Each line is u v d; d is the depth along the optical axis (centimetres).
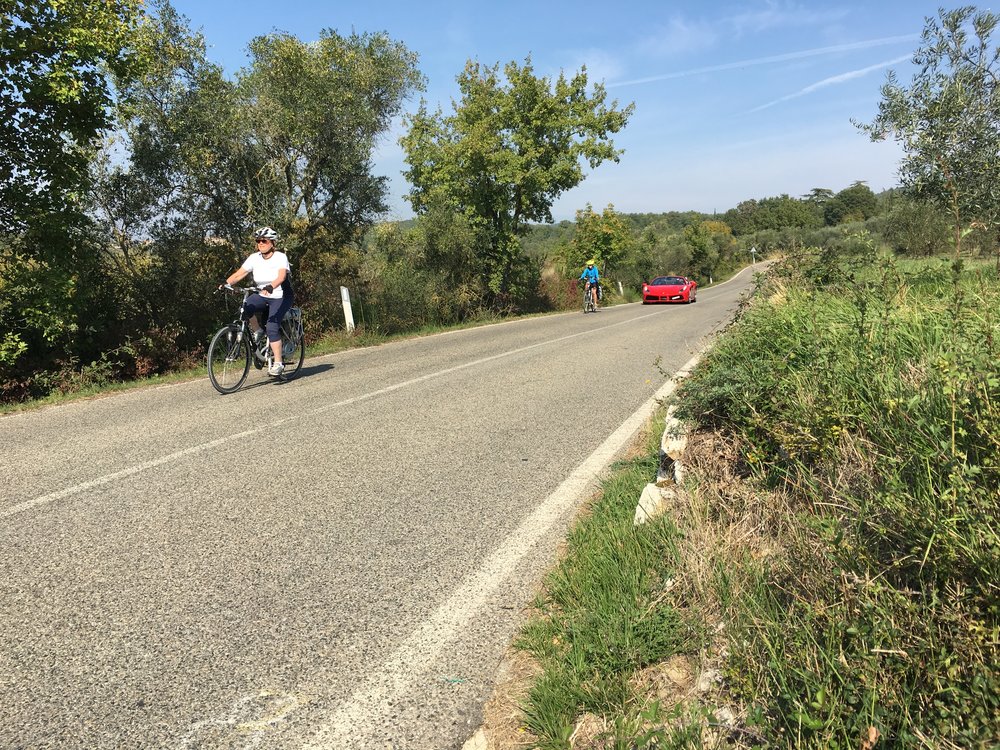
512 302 2456
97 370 937
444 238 2047
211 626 269
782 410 324
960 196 591
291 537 356
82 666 242
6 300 887
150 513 386
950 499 195
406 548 345
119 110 971
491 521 382
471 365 984
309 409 671
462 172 2253
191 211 1251
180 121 1166
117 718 215
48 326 896
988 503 192
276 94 1296
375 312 1570
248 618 276
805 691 185
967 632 174
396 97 1556
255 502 405
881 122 635
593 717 213
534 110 2341
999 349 248
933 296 446
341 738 210
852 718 172
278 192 1358
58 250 928
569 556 328
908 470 233
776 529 275
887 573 205
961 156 607
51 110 905
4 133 877
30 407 760
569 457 509
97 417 668
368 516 387
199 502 405
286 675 240
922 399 249
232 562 325
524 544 352
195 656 249
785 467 301
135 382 932
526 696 230
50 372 913
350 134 1398
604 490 418
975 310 334
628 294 4200
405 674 242
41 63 866
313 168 1409
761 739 182
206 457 501
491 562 330
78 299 937
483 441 553
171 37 1159
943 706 164
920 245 1187
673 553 287
